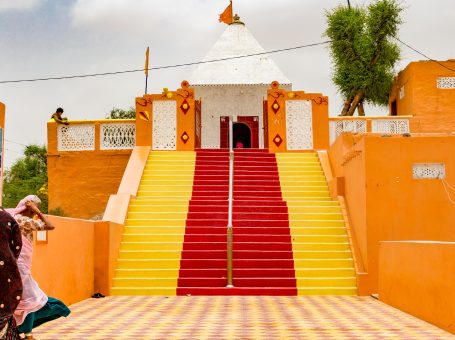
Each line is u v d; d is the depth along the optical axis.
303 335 7.02
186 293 11.34
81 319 8.30
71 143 18.36
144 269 11.95
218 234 12.95
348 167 13.52
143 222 13.49
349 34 24.27
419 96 19.97
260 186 15.43
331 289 11.37
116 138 18.34
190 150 17.83
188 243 12.62
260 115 23.95
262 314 8.79
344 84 24.47
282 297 10.99
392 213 11.36
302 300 10.55
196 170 16.27
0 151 8.50
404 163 11.45
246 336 6.96
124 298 10.91
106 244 11.45
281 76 24.52
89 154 18.27
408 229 11.32
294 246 12.59
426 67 20.11
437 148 11.46
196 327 7.60
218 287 11.45
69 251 9.84
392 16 23.98
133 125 18.33
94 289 11.29
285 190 15.34
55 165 18.30
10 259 4.30
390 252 9.77
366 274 11.30
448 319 7.18
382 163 11.46
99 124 18.34
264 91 24.12
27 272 5.45
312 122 18.02
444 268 7.34
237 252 12.31
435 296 7.64
